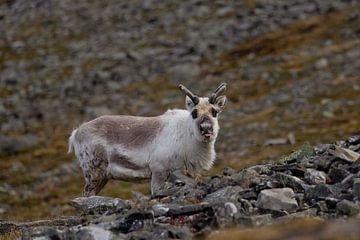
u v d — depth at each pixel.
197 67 133.12
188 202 28.05
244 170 31.03
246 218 24.17
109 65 139.75
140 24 156.50
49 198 84.19
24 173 94.38
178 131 34.97
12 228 30.81
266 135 94.19
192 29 149.62
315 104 103.56
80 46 150.38
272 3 152.88
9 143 104.25
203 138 33.62
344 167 29.38
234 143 93.00
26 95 129.88
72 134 38.97
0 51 153.00
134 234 24.89
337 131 90.31
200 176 34.94
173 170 35.12
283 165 31.39
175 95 122.62
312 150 34.22
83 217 29.77
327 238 19.44
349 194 25.77
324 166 29.95
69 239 25.98
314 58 123.75
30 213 76.50
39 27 162.50
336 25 137.62
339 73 114.50
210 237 22.86
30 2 173.62
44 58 146.50
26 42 156.00
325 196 26.17
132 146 36.12
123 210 29.27
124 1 168.38
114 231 26.00
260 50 134.62
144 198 31.39
